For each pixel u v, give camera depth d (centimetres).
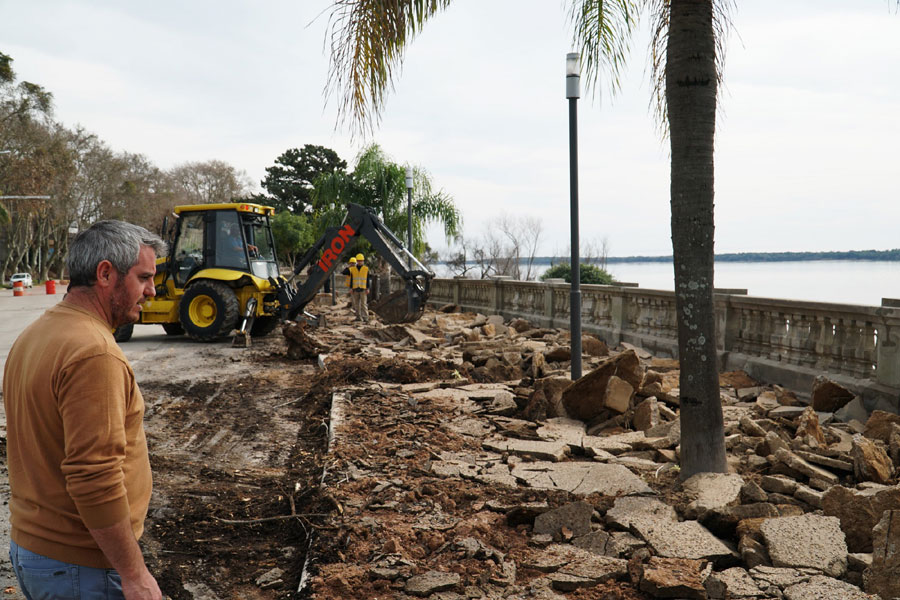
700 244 492
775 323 866
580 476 514
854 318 719
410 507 462
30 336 202
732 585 331
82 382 188
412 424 696
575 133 833
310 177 6800
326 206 3077
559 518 418
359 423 694
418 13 510
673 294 1091
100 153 6438
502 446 602
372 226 1577
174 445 700
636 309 1240
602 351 1149
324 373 1021
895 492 367
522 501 468
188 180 7888
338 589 353
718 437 498
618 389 688
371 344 1382
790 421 652
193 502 521
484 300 2081
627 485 484
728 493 441
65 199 6034
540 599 336
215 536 455
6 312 2611
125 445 198
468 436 654
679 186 493
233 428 773
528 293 1788
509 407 739
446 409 753
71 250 209
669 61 496
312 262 1692
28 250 7094
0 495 527
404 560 379
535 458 577
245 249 1563
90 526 189
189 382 1046
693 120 487
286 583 386
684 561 354
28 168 5100
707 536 386
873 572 324
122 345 1498
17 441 200
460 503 474
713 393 496
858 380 705
